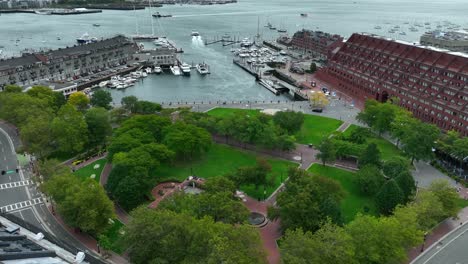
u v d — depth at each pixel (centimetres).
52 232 12056
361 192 14662
